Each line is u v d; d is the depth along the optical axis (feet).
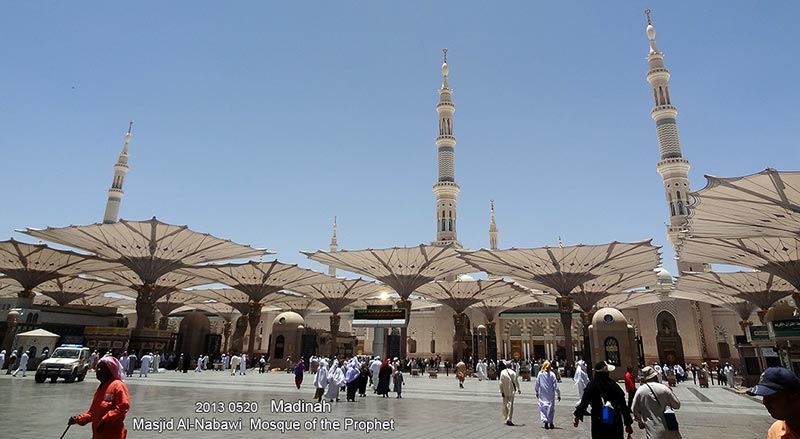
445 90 227.81
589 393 20.58
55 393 50.70
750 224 76.02
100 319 138.21
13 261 131.23
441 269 143.95
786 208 67.26
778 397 9.16
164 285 170.71
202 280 167.53
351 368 53.11
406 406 48.03
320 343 161.38
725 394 76.79
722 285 147.54
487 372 119.34
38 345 97.30
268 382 80.59
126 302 228.84
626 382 42.34
